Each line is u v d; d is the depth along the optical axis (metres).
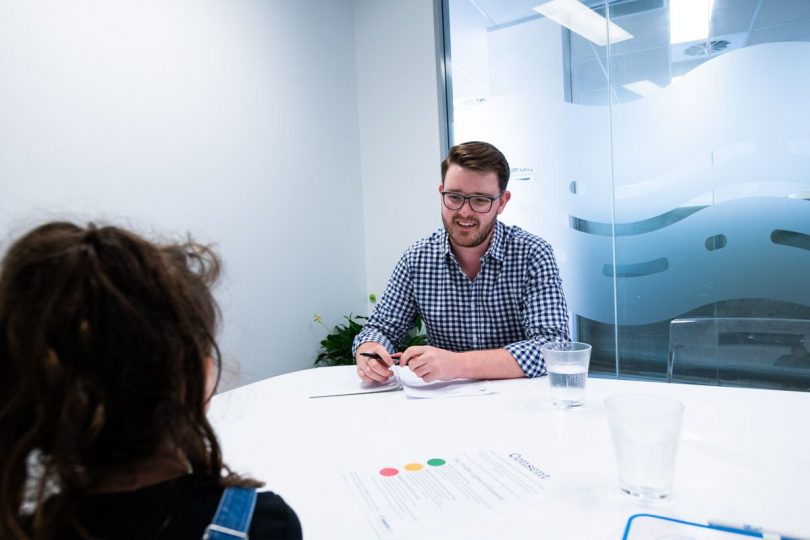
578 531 0.55
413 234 2.91
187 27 2.11
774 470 0.68
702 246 2.27
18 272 0.35
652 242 2.38
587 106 2.47
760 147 2.12
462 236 1.48
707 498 0.61
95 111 1.80
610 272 2.48
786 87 2.06
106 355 0.34
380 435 0.87
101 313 0.34
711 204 2.23
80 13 1.76
